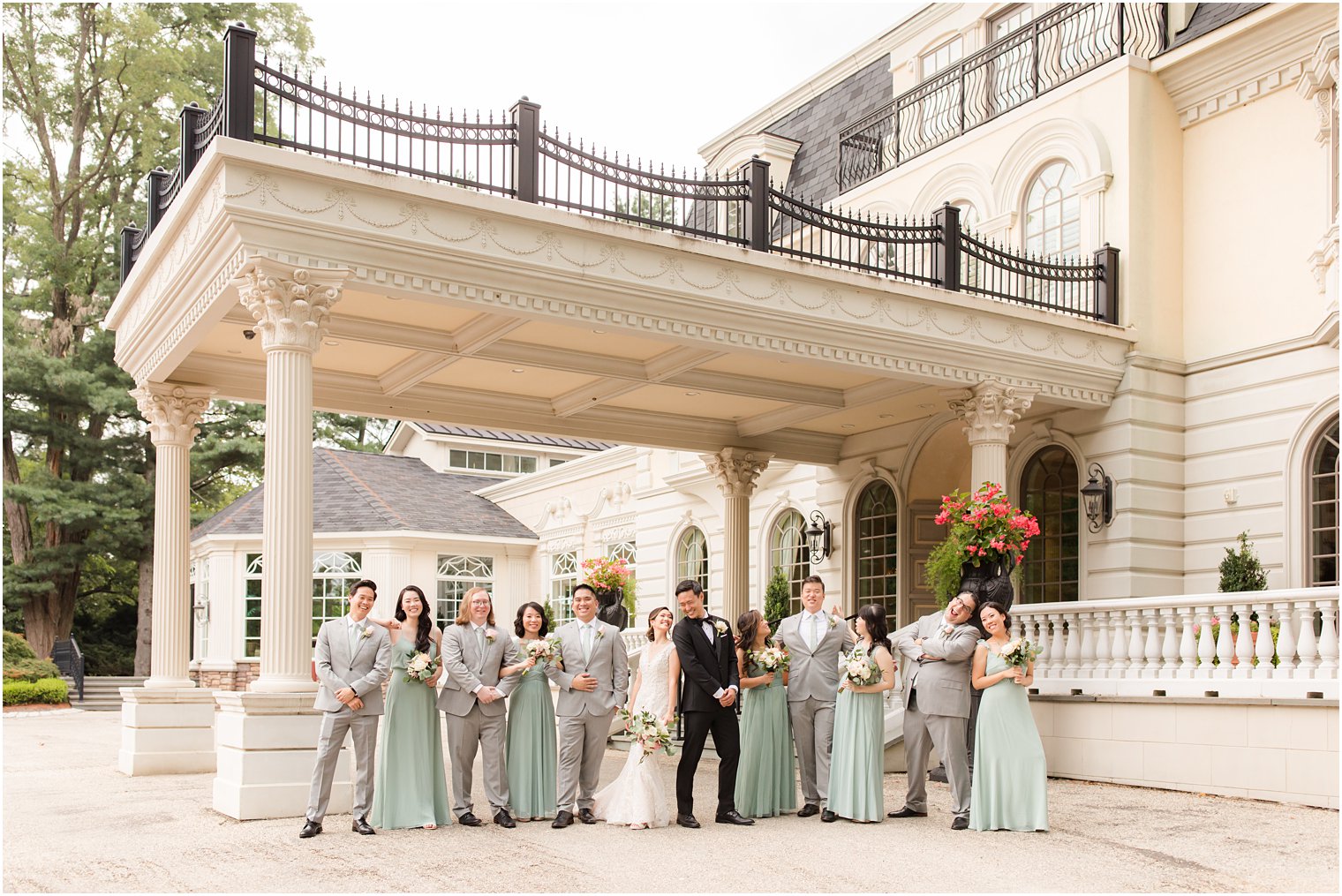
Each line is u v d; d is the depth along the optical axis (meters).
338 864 7.14
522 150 10.88
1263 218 13.94
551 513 28.50
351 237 9.86
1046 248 15.65
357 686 8.25
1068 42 16.28
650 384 14.45
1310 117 13.44
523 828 8.50
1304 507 13.31
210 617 25.91
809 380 15.35
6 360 29.22
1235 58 14.07
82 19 31.53
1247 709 9.91
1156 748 10.60
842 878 6.71
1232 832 8.30
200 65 32.94
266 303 9.59
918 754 9.07
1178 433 14.55
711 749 13.99
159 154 32.31
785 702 9.37
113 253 32.25
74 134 31.73
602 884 6.57
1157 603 10.77
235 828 8.56
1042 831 8.30
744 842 7.89
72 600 31.42
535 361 13.45
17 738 17.25
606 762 13.26
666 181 11.83
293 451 9.53
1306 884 6.58
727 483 18.09
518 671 8.76
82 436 30.52
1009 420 13.79
